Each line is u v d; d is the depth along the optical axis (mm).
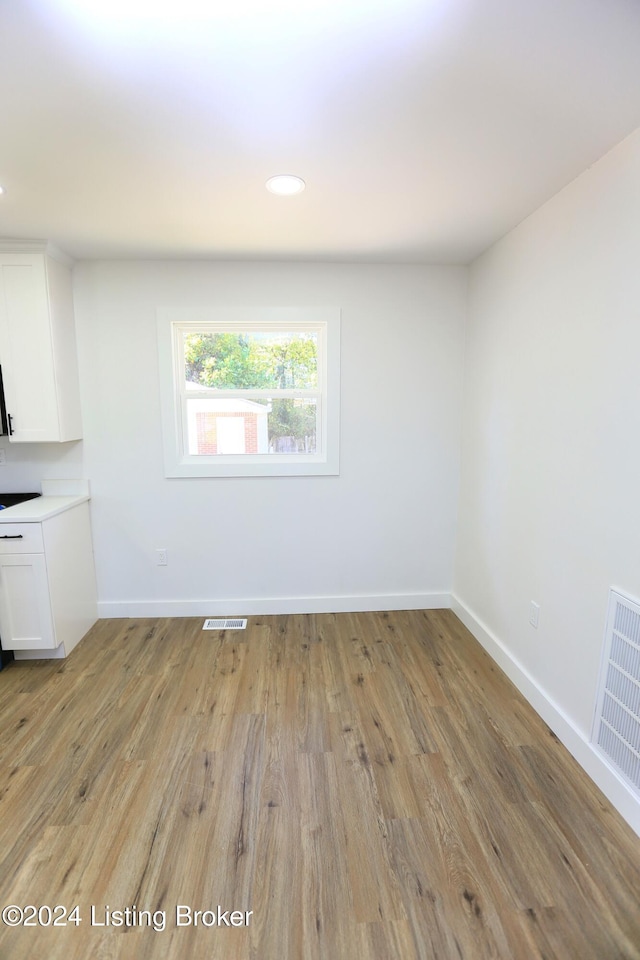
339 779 1680
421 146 1538
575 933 1188
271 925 1207
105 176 1721
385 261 2760
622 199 1526
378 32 1059
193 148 1538
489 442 2570
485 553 2635
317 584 3102
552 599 1971
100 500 2908
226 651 2602
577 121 1407
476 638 2746
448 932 1189
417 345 2889
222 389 2963
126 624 2943
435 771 1719
